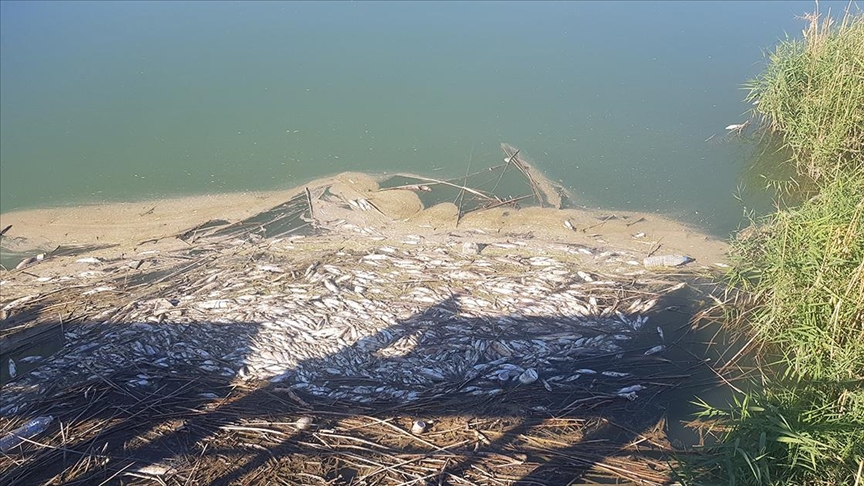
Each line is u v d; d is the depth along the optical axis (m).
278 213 8.14
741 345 6.07
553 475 4.89
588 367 5.85
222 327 6.27
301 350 5.99
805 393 5.19
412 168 8.98
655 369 5.84
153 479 4.93
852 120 7.83
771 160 8.85
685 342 6.12
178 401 5.57
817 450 4.50
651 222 7.86
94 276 7.07
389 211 8.12
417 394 5.59
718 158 8.97
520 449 5.10
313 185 8.68
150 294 6.73
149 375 5.82
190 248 7.52
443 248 7.34
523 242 7.44
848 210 5.70
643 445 5.13
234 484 4.87
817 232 5.79
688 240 7.50
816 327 5.46
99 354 6.04
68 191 8.69
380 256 7.20
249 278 6.90
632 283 6.79
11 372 5.90
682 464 4.82
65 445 5.20
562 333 6.17
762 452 4.53
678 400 5.54
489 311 6.40
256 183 8.77
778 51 9.29
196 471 4.97
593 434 5.23
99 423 5.38
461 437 5.21
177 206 8.37
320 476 4.91
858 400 4.78
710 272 6.93
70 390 5.69
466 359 5.90
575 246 7.38
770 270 6.04
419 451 5.11
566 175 8.76
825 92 8.10
